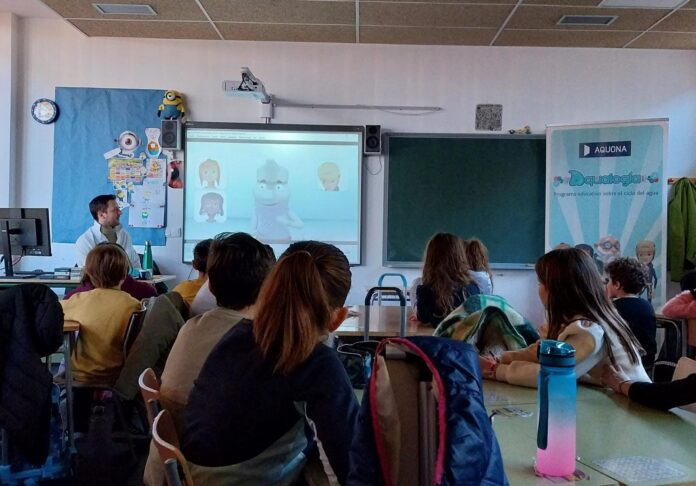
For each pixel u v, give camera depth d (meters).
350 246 5.37
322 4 4.45
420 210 5.39
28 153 5.31
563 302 1.74
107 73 5.32
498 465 0.86
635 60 5.42
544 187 5.39
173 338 2.74
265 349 1.24
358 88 5.37
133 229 5.34
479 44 5.32
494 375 1.81
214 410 1.24
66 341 2.75
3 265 5.23
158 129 5.32
